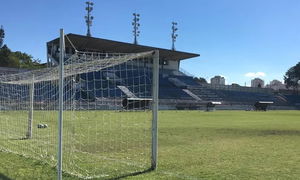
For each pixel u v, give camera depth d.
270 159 8.00
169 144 10.51
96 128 14.60
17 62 61.66
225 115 32.03
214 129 16.14
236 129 16.41
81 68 7.81
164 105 49.00
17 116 17.48
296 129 16.80
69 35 46.09
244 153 8.88
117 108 23.14
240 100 65.38
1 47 64.75
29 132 11.11
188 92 59.09
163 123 20.02
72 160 7.29
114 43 51.66
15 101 17.69
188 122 21.11
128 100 23.14
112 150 9.05
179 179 5.80
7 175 5.79
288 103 74.56
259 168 6.93
